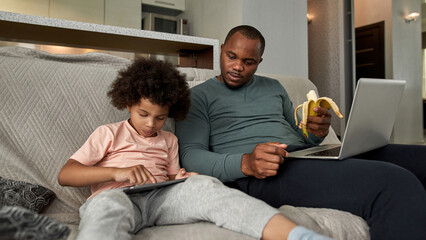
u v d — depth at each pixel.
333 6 5.30
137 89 0.97
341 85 4.95
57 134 1.05
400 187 0.75
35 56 1.26
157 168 1.06
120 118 1.20
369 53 5.97
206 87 1.33
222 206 0.71
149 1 4.56
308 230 0.60
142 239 0.69
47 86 1.10
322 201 0.88
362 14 6.07
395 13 5.64
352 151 0.92
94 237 0.55
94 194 0.91
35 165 0.98
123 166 0.99
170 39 2.19
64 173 0.88
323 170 0.90
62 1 4.05
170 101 1.02
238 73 1.26
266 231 0.63
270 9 3.90
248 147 1.23
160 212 0.82
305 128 1.18
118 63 1.41
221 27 4.00
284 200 0.96
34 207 0.85
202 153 1.09
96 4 4.23
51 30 1.88
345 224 0.78
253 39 1.24
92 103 1.16
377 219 0.77
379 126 1.00
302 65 4.26
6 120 0.99
